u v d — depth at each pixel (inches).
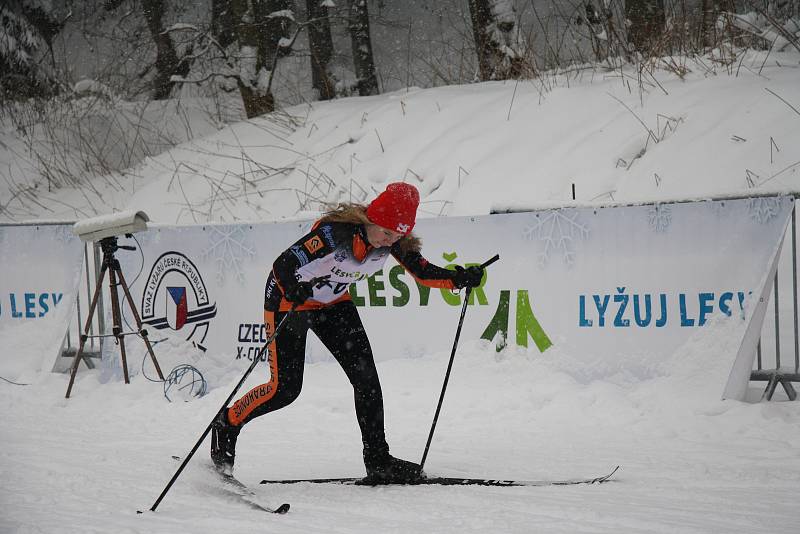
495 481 327.0
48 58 1331.2
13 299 663.8
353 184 814.5
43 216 968.9
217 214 866.8
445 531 260.7
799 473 325.7
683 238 483.8
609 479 329.1
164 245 626.8
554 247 518.0
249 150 960.9
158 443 439.8
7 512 295.9
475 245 540.7
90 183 1016.9
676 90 730.8
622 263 497.7
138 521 281.6
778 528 252.8
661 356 476.7
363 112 933.2
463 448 406.0
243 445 432.1
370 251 324.8
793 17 844.6
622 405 453.4
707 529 252.8
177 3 1433.3
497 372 514.0
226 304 607.5
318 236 316.8
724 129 649.6
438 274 348.5
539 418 458.6
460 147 775.7
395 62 1664.6
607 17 906.1
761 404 429.4
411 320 551.5
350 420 484.4
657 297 485.1
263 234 602.2
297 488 333.4
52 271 658.8
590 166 680.4
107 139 1133.1
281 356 330.6
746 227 470.6
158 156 1023.0
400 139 844.6
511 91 855.7
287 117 1008.9
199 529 270.4
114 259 584.7
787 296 522.3
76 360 577.6
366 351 339.0
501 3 973.2
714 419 424.2
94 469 370.9
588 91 780.0
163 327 623.5
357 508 296.8
